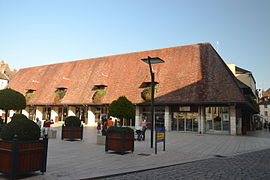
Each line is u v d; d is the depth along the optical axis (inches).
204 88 1008.2
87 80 1416.1
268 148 539.2
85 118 1353.3
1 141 228.2
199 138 754.2
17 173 217.0
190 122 1036.5
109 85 1285.7
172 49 1315.2
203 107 1011.3
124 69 1348.4
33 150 232.2
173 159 363.3
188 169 292.7
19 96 773.9
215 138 769.6
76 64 1619.1
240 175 262.2
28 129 241.3
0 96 745.0
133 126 1168.8
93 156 370.6
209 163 338.3
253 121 1701.5
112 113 609.9
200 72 1085.8
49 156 361.1
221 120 981.2
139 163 323.0
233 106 949.2
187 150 471.5
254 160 368.8
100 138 519.2
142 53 1401.3
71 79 1494.8
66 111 1434.5
